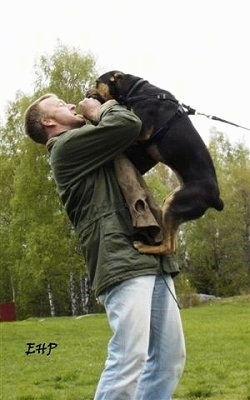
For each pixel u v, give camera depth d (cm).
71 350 1460
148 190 372
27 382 1028
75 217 375
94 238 357
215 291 4359
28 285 3806
